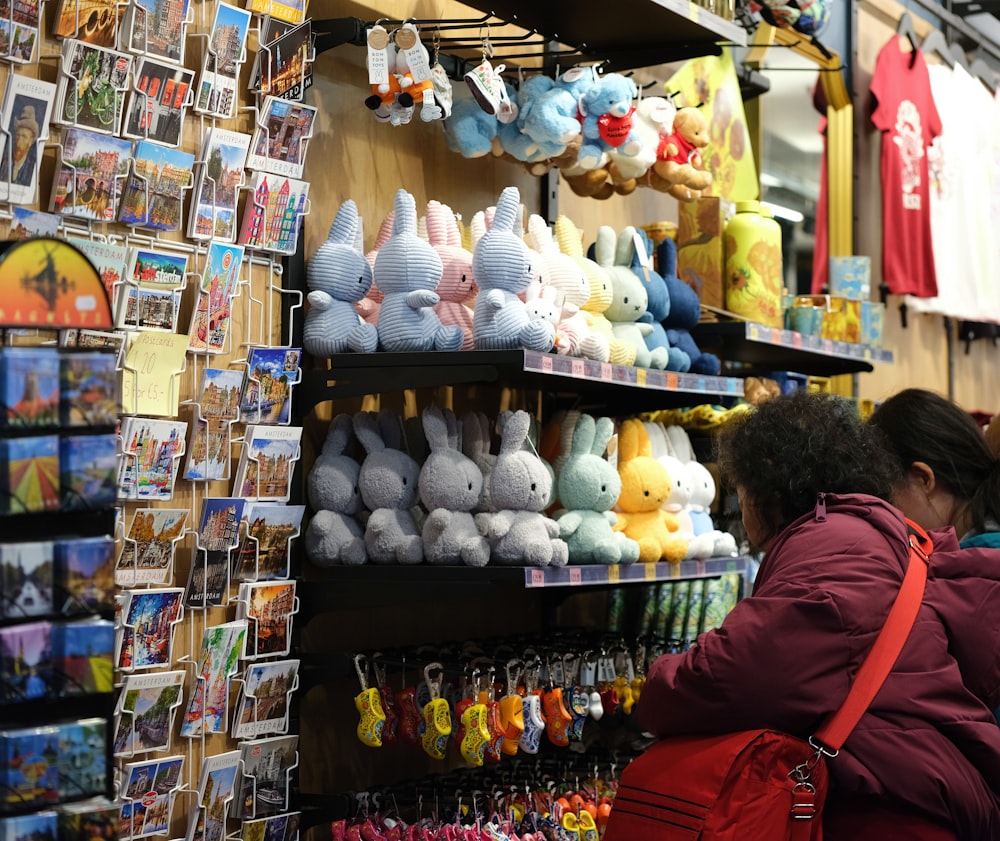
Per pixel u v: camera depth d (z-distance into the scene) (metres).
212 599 2.31
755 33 3.98
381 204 2.89
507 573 2.35
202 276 2.30
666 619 3.26
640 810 1.75
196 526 2.33
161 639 2.19
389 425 2.62
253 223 2.42
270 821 2.39
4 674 1.24
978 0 5.89
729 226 3.51
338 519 2.54
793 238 4.98
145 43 2.14
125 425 2.13
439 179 3.07
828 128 5.02
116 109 2.10
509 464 2.48
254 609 2.38
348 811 2.44
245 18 2.35
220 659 2.31
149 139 2.18
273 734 2.45
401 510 2.55
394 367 2.46
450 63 2.85
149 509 2.18
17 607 1.25
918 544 1.88
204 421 2.31
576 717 2.74
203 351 2.32
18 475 1.26
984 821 1.72
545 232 2.79
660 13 2.93
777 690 1.69
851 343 3.76
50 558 1.28
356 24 2.52
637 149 2.92
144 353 2.16
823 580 1.73
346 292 2.52
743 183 4.05
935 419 2.35
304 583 2.54
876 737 1.69
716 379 3.06
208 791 2.28
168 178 2.21
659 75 4.02
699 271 3.46
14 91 1.93
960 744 1.72
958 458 2.33
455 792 2.65
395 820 2.55
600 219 3.72
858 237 5.05
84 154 2.06
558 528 2.52
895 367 5.39
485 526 2.47
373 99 2.55
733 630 1.72
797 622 1.69
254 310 2.47
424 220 2.75
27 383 1.28
